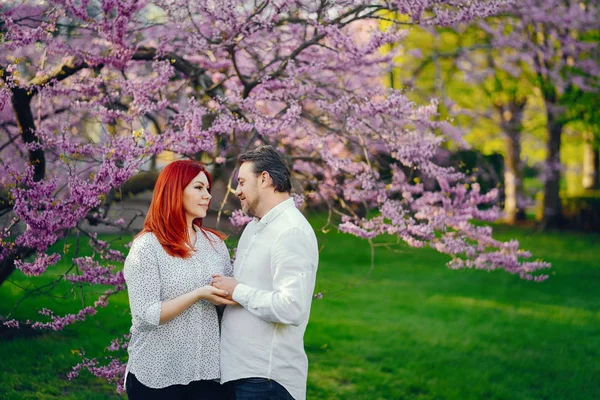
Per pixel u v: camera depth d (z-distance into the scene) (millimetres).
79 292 6223
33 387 4637
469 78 12734
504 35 10852
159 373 2584
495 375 5531
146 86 4145
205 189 2729
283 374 2625
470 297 8664
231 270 2881
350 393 4992
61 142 3797
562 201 15758
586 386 5285
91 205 3580
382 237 12859
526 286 9484
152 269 2572
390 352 6082
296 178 5367
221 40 4711
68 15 4285
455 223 5102
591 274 10453
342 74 5180
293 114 4145
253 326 2615
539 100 14781
